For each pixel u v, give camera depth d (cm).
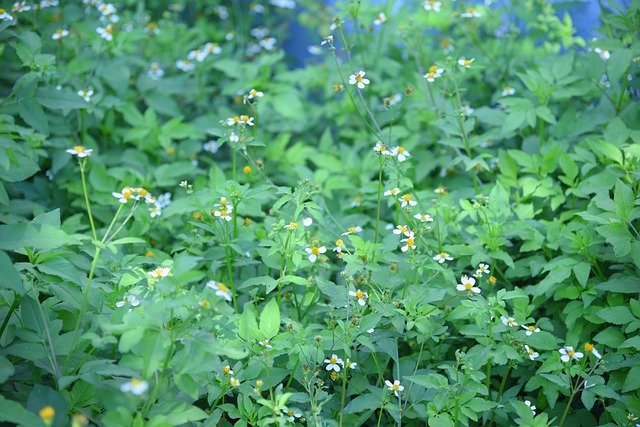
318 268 185
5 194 169
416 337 180
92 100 219
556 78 213
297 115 236
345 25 263
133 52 254
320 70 252
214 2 293
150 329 152
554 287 183
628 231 175
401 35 232
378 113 237
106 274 186
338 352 176
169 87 242
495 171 217
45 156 207
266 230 193
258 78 247
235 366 167
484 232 187
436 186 220
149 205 198
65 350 164
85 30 238
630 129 201
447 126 203
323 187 217
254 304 180
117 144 231
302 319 183
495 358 169
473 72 234
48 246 156
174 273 150
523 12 238
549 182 198
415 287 177
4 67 238
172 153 224
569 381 168
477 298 172
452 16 235
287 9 297
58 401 157
